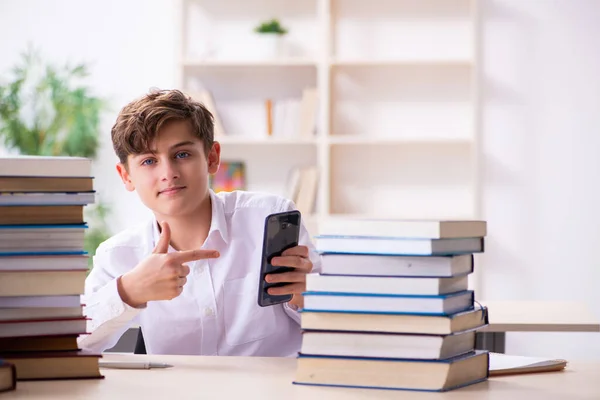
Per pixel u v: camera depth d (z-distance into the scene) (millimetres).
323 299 1439
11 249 1492
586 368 1630
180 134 1976
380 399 1333
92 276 2254
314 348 1449
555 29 4840
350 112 4969
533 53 4852
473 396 1362
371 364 1418
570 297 4875
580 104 4840
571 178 4855
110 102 5086
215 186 4949
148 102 1991
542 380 1504
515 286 4891
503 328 2779
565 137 4852
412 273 1416
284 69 4980
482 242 1524
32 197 1506
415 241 1408
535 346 4906
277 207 2271
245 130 5000
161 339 2195
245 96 5004
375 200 4961
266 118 4871
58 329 1511
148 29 5082
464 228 1459
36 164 1510
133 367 1604
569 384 1467
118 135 1999
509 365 1588
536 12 4844
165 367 1609
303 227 2371
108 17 5094
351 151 4969
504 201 4891
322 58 4781
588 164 4848
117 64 5094
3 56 5109
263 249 1803
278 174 5004
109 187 5102
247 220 2248
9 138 4953
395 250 1421
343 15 4949
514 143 4879
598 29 4820
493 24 4871
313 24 4965
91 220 5059
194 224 2193
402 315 1403
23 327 1491
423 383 1397
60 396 1359
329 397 1347
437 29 4910
